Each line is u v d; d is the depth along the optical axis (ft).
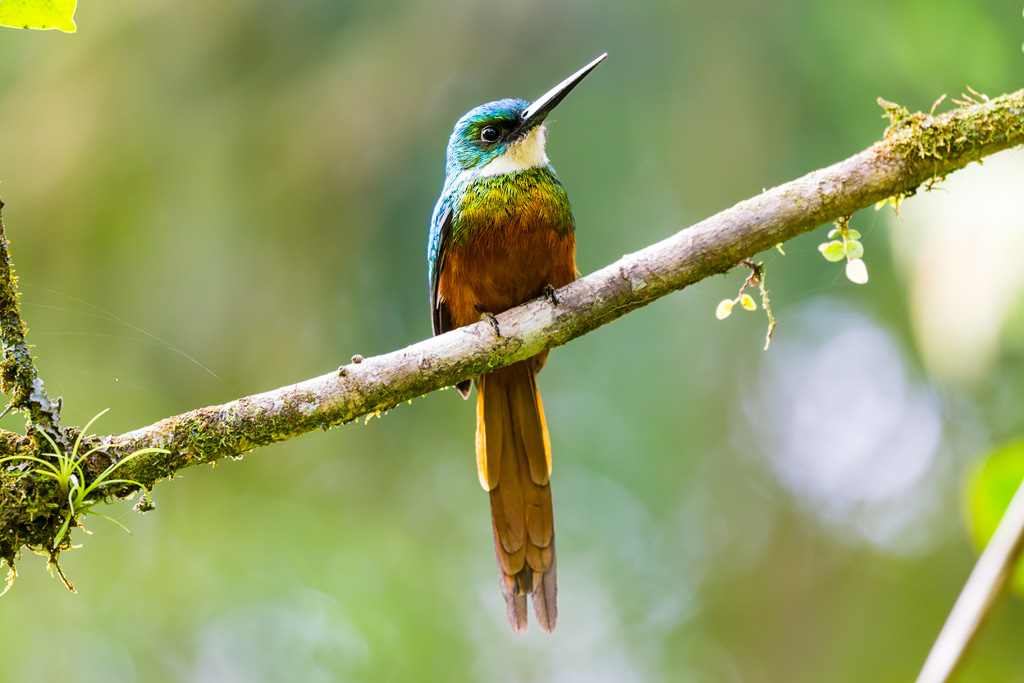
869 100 34.78
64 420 36.73
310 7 39.17
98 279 38.04
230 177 38.58
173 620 38.19
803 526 41.60
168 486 39.83
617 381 39.17
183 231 38.24
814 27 35.17
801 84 36.58
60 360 37.35
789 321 41.98
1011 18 31.42
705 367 39.68
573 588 40.22
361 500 40.57
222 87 38.75
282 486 40.55
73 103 37.76
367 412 17.56
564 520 40.42
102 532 39.01
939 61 32.60
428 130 38.93
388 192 38.91
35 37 38.27
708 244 18.13
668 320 39.52
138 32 38.27
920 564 39.99
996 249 22.63
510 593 21.45
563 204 23.02
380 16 39.58
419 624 38.04
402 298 38.88
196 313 38.04
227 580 38.73
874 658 39.11
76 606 37.91
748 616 40.60
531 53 39.09
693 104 37.55
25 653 36.81
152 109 38.22
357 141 38.58
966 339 23.09
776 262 38.78
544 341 18.66
